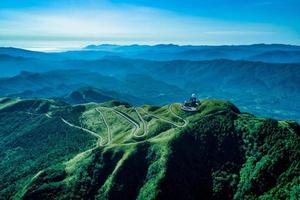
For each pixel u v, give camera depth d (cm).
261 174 19550
